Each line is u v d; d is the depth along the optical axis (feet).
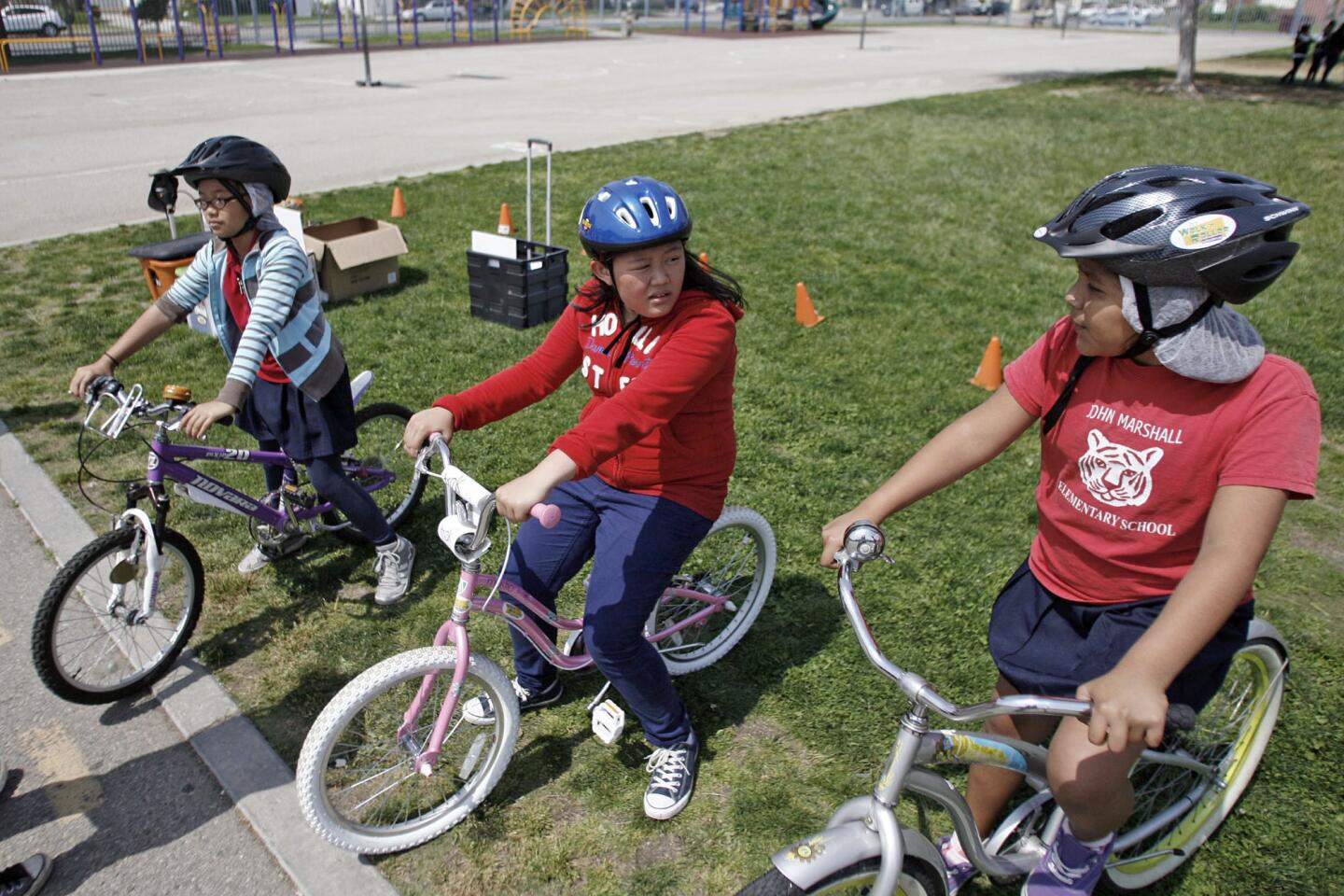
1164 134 49.03
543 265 20.99
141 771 9.59
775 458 15.74
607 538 8.56
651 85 69.41
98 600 10.57
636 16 155.12
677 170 38.22
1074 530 6.70
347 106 55.06
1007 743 6.92
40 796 9.27
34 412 16.76
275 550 12.44
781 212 31.94
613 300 8.26
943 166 40.34
